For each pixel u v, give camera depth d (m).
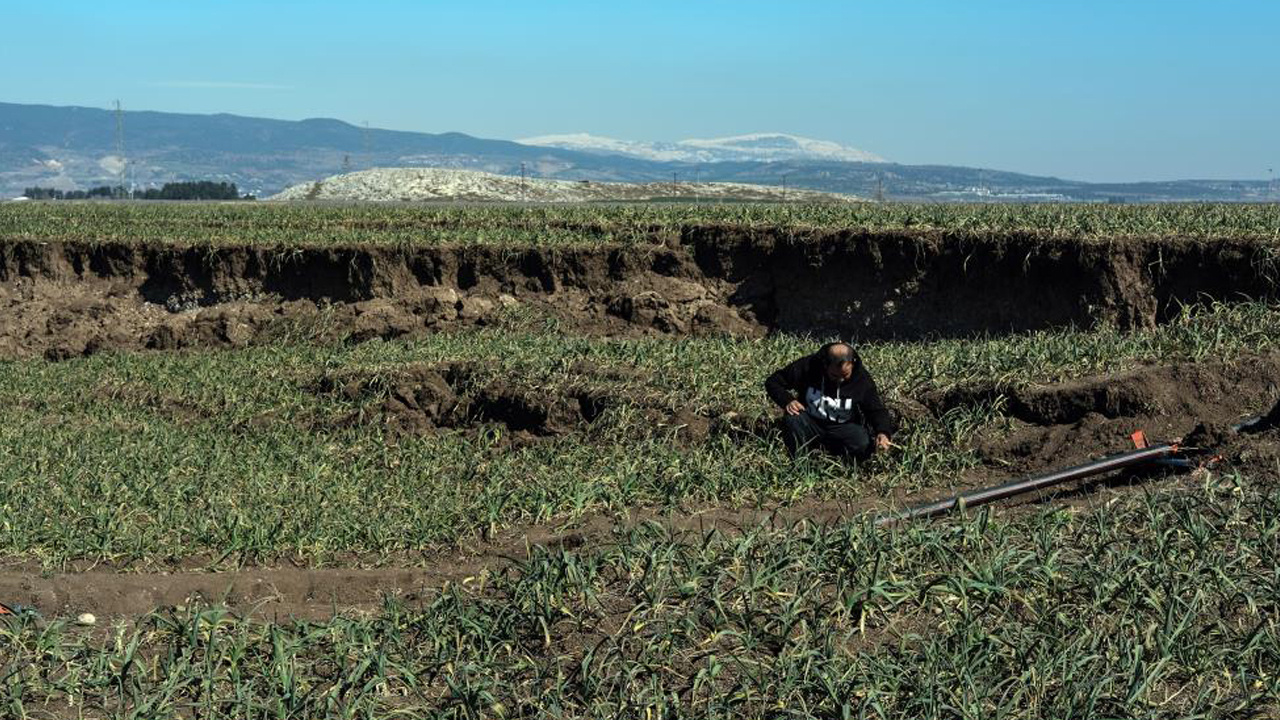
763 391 13.45
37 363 21.16
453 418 15.29
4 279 25.69
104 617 9.23
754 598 7.75
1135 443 10.66
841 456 11.96
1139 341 13.50
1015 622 7.43
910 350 14.85
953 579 7.66
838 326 19.86
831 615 7.61
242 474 13.23
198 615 7.94
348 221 27.22
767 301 20.67
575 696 7.20
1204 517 8.70
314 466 13.54
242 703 7.24
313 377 16.91
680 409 13.37
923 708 6.51
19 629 8.43
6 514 11.38
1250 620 7.43
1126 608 7.43
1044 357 13.13
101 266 25.39
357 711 7.25
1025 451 11.73
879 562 7.93
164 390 17.41
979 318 18.66
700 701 6.94
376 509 11.65
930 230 19.44
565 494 11.39
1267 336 13.12
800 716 6.63
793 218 21.69
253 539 10.55
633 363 15.02
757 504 11.03
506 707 7.21
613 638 7.53
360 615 8.81
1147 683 6.53
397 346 18.27
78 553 10.55
